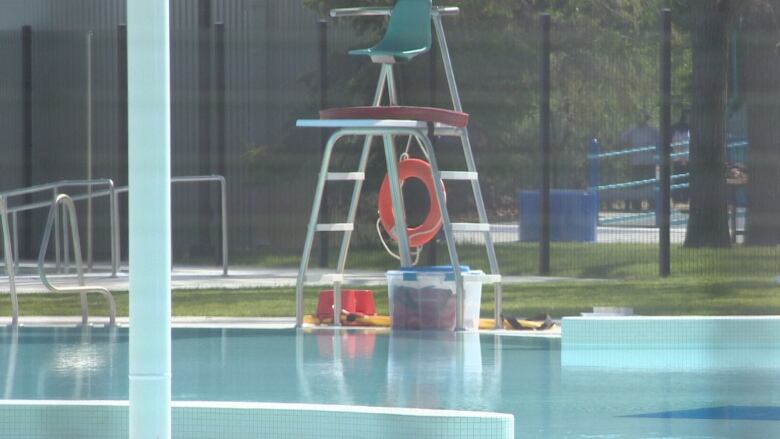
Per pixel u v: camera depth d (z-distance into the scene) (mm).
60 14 51281
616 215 47562
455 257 23625
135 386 10023
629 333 21625
